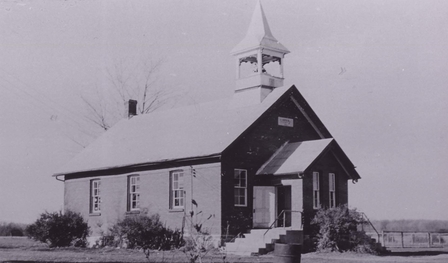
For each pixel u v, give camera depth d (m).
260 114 34.69
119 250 30.09
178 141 37.53
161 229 30.16
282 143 36.09
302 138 37.38
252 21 38.81
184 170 35.25
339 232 30.89
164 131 40.78
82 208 43.00
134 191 39.06
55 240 34.41
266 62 40.31
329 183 34.62
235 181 33.78
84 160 44.06
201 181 34.03
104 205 40.97
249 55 38.22
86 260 24.06
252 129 34.62
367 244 31.05
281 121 36.28
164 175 36.56
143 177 38.19
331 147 34.12
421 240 47.47
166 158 35.94
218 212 32.69
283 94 35.81
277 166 34.06
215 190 33.03
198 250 22.91
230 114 37.31
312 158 32.91
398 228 62.47
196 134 37.00
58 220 34.53
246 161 34.12
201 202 33.84
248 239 31.16
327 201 34.06
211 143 34.38
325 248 30.97
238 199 33.78
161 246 30.02
